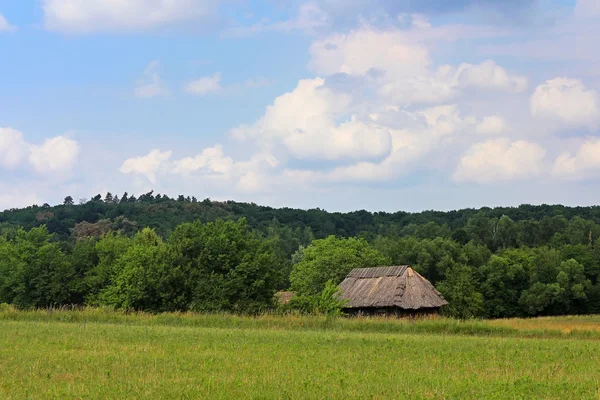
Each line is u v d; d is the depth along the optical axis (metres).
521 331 38.16
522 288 112.50
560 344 29.83
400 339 30.61
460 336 34.69
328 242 101.12
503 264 111.44
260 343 27.55
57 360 21.02
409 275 68.06
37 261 75.25
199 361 21.50
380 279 68.75
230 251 64.06
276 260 67.44
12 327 33.34
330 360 22.39
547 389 17.25
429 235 148.25
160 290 61.97
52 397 15.52
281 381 17.78
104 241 82.94
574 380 18.89
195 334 30.92
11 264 76.00
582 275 109.69
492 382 18.25
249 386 16.95
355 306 66.19
